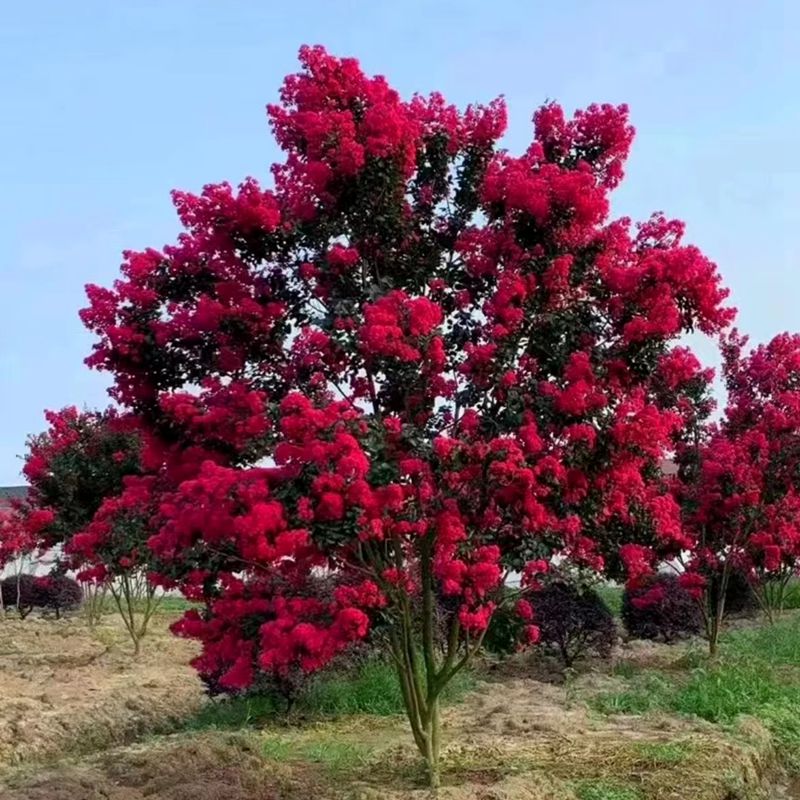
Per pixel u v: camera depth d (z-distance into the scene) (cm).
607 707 855
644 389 618
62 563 1559
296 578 596
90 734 853
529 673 1082
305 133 618
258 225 609
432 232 651
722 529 1106
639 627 1273
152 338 623
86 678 1105
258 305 607
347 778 642
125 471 1258
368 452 538
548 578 605
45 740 817
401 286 639
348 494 517
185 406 595
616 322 596
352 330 575
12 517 1755
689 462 1127
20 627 1631
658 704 851
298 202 620
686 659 1089
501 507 568
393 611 604
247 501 525
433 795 574
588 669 1077
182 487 534
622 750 688
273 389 609
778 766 734
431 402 588
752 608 1514
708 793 606
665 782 619
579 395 557
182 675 1129
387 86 643
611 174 651
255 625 615
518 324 575
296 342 603
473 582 552
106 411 1265
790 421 1100
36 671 1155
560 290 588
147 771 641
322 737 772
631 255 613
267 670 648
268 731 808
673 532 686
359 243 628
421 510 558
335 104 636
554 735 744
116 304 636
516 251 597
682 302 587
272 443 563
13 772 721
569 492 574
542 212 582
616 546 639
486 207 621
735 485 1080
